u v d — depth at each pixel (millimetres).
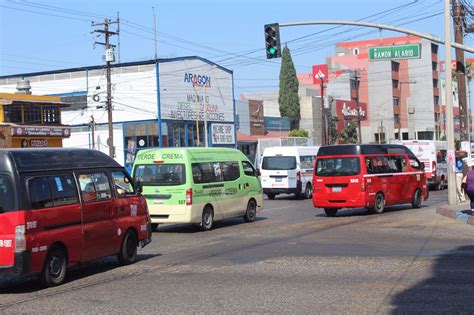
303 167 30859
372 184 20688
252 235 16031
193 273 10578
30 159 9742
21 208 9281
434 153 35656
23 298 9023
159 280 10047
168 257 12742
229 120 65062
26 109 41188
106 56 47844
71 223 10305
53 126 41219
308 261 11352
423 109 95812
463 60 25625
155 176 17484
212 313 7547
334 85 89188
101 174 11453
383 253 12047
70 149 10922
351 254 12047
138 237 12367
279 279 9688
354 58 96375
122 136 57062
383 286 8836
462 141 25562
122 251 11867
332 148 20953
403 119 96562
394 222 17875
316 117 78812
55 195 10047
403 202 22375
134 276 10586
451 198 22031
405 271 9984
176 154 17344
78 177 10734
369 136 92750
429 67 95562
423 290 8477
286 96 77125
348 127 77938
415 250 12328
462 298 7930
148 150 17781
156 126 55562
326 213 21344
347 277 9648
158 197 17359
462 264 10492
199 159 17781
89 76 59094
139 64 56156
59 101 43344
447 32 21891
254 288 9031
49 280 9805
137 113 56406
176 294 8805
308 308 7629
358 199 20266
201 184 17641
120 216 11789
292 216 21422
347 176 20453
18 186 9320
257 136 69938
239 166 19719
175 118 57281
